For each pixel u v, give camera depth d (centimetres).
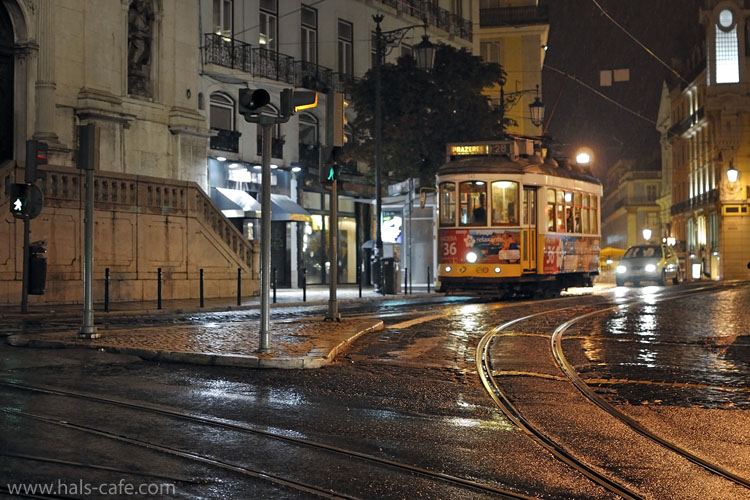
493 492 541
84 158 1281
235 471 571
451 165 2453
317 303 2475
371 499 518
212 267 2612
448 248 2433
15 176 2078
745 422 793
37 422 695
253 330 1430
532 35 5772
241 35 3375
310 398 869
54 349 1191
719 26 6262
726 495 548
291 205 3434
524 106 5762
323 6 3847
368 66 4141
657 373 1085
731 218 6212
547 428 748
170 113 2953
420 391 930
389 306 2259
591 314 1922
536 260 2453
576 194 2720
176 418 741
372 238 4134
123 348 1157
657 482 576
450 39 4769
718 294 2847
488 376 1045
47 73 2530
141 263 2372
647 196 9506
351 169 3975
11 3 2488
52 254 2142
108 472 554
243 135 3350
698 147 6956
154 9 2930
